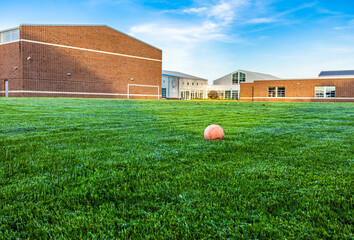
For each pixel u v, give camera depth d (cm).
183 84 5900
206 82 6525
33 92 2728
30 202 166
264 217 147
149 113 870
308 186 194
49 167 238
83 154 285
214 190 186
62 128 479
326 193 180
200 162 255
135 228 138
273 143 358
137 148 318
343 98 3466
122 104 1454
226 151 306
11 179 205
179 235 133
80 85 3128
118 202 167
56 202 167
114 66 3475
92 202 168
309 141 378
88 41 3177
